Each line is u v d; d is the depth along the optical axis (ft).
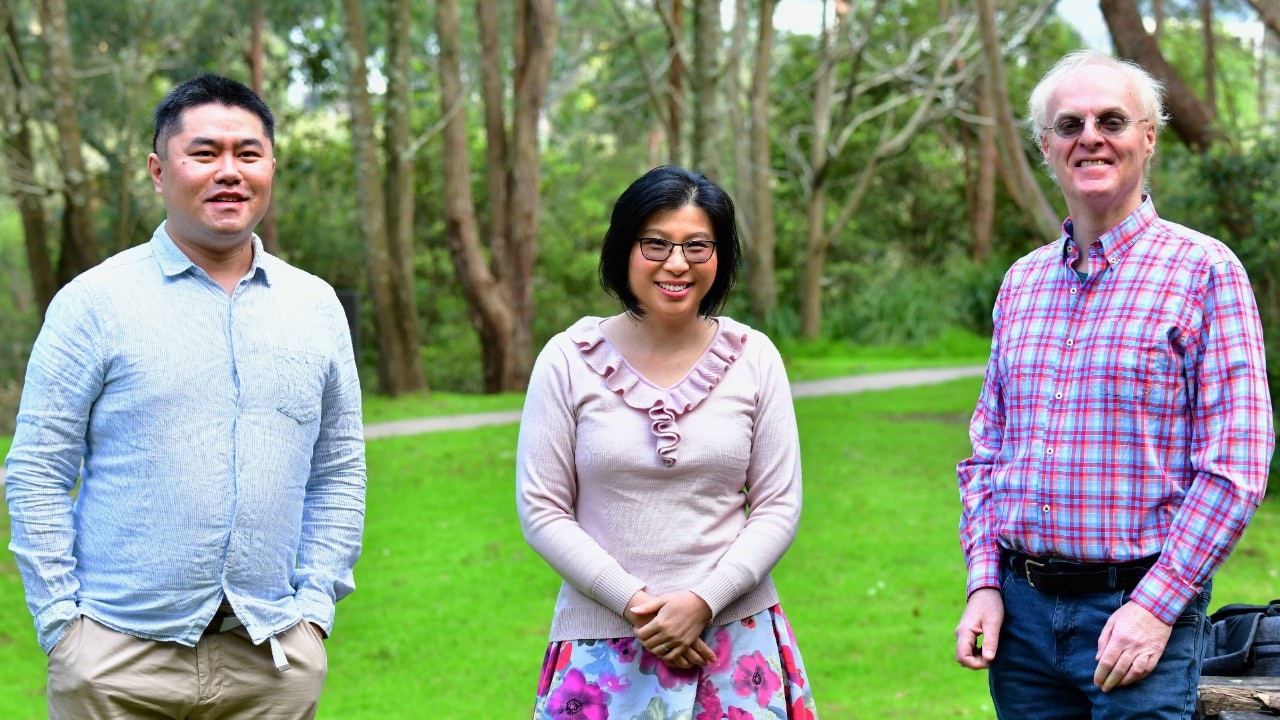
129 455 8.54
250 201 8.81
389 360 59.88
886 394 49.32
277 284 9.12
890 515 28.43
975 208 86.94
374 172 58.95
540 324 88.48
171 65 73.41
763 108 70.79
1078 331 8.43
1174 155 39.73
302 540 9.39
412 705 17.37
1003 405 9.16
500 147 60.29
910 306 75.15
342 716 16.90
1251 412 7.86
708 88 58.90
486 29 59.47
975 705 16.55
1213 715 9.14
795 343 71.41
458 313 86.89
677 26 68.28
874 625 20.59
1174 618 7.87
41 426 8.50
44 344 8.61
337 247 80.69
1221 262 8.09
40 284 71.41
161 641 8.55
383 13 76.07
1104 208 8.36
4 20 67.92
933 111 72.59
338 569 9.39
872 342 74.90
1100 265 8.39
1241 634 10.08
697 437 8.89
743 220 73.05
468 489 32.83
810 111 88.43
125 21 71.67
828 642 19.62
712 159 58.95
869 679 17.81
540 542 8.91
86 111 73.36
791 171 89.71
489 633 21.09
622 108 87.66
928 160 90.17
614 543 8.87
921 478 32.45
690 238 8.82
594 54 81.76
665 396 8.93
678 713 8.60
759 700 8.77
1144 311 8.17
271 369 8.85
